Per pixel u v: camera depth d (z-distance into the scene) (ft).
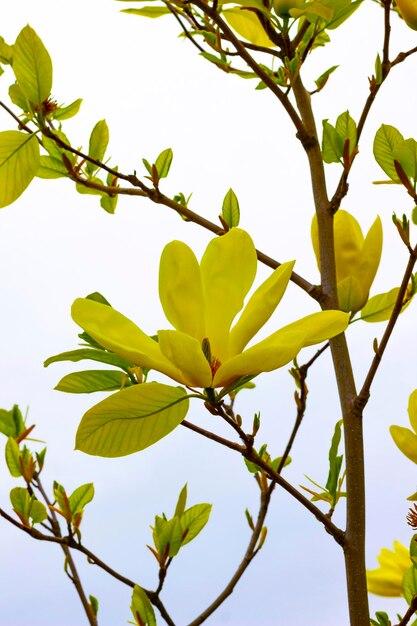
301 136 3.00
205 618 3.14
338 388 2.88
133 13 3.31
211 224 3.08
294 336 2.34
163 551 2.98
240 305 2.50
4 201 2.94
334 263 2.94
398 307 2.77
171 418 2.44
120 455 2.45
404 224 2.78
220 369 2.36
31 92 2.91
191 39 3.28
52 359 2.74
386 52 2.91
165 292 2.49
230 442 2.65
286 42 3.03
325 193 2.98
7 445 3.33
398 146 2.81
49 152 3.24
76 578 3.23
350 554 2.77
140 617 2.85
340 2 2.85
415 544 3.00
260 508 3.32
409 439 3.05
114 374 2.77
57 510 3.10
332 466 2.93
